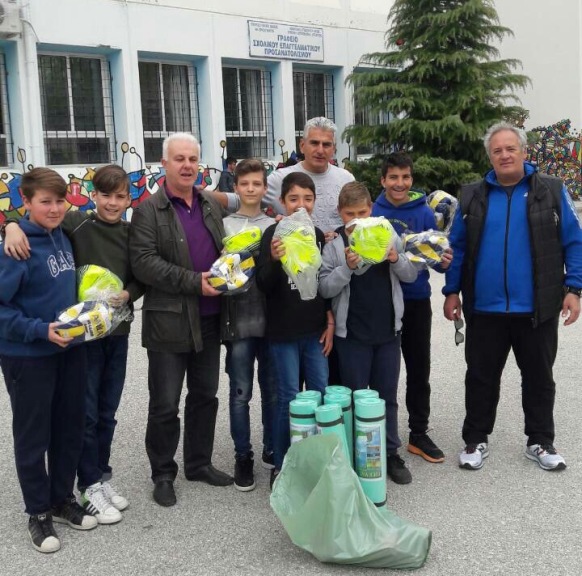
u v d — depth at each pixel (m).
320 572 3.12
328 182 4.40
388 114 15.87
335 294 3.87
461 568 3.12
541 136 20.81
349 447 3.68
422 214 4.26
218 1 13.19
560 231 4.12
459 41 14.36
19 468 3.40
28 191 3.26
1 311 3.21
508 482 4.04
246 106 14.21
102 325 3.29
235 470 4.12
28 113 11.14
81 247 3.69
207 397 4.08
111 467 4.32
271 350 3.93
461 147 14.22
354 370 4.04
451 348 7.20
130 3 12.05
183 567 3.21
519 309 4.12
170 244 3.71
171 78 13.12
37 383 3.34
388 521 3.25
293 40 14.39
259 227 3.91
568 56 20.08
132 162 12.38
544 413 4.27
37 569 3.23
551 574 3.04
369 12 15.71
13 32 10.73
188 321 3.76
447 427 4.97
